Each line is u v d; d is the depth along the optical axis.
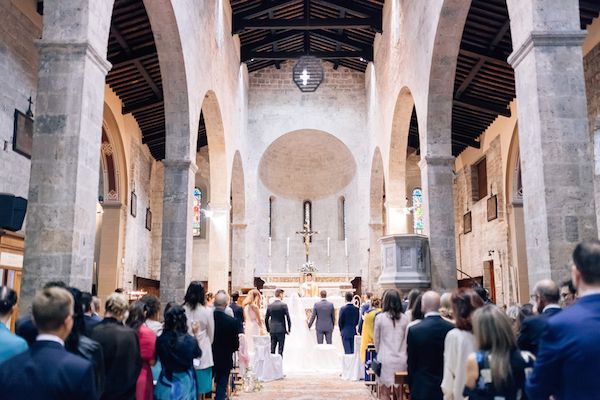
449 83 11.46
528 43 6.48
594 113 11.02
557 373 2.38
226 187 16.58
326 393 8.90
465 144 19.80
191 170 11.50
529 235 6.50
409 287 11.52
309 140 24.05
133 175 17.62
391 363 5.93
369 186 22.14
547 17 6.42
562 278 5.93
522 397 2.93
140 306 4.74
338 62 23.14
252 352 11.85
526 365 2.96
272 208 25.42
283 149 24.28
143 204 19.61
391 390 7.04
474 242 20.00
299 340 13.10
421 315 5.22
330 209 25.50
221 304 6.72
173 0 9.80
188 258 11.20
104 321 4.09
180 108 11.23
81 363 2.36
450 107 11.68
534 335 3.79
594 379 2.26
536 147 6.31
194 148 11.95
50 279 5.85
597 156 10.95
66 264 5.88
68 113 6.15
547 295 4.25
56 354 2.37
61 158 6.07
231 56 17.89
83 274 6.20
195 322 5.43
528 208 6.54
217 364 6.55
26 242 5.92
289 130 23.11
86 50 6.29
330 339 12.34
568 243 6.00
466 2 10.16
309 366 12.16
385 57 17.62
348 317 10.78
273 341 10.99
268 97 23.31
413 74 13.23
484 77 14.72
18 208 7.13
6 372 2.32
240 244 22.05
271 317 11.08
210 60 13.88
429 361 4.32
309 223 25.70
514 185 16.48
